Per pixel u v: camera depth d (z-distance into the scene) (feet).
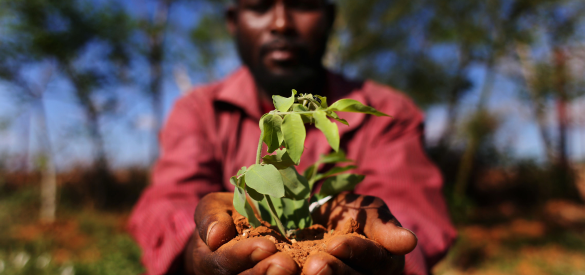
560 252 19.36
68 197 25.98
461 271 16.81
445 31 21.50
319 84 4.05
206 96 4.12
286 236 1.94
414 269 2.52
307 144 3.63
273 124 1.68
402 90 24.64
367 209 2.00
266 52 3.57
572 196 29.55
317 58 3.69
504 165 30.76
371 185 3.42
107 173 27.40
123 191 29.17
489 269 16.88
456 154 31.07
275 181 1.61
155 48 24.62
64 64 21.06
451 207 22.49
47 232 19.34
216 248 1.68
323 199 2.29
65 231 20.15
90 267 11.50
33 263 9.38
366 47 24.53
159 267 2.77
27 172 26.78
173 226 2.83
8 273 8.65
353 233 1.85
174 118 3.99
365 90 4.07
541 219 25.94
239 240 1.67
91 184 26.91
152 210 3.11
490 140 27.66
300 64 3.59
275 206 2.19
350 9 22.89
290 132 1.62
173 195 3.21
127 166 31.99
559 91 21.43
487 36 20.58
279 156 1.85
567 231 22.70
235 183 1.74
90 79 21.94
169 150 3.67
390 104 3.86
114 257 12.28
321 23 3.64
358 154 3.63
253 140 3.78
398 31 24.32
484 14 21.13
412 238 1.62
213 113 3.94
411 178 3.38
